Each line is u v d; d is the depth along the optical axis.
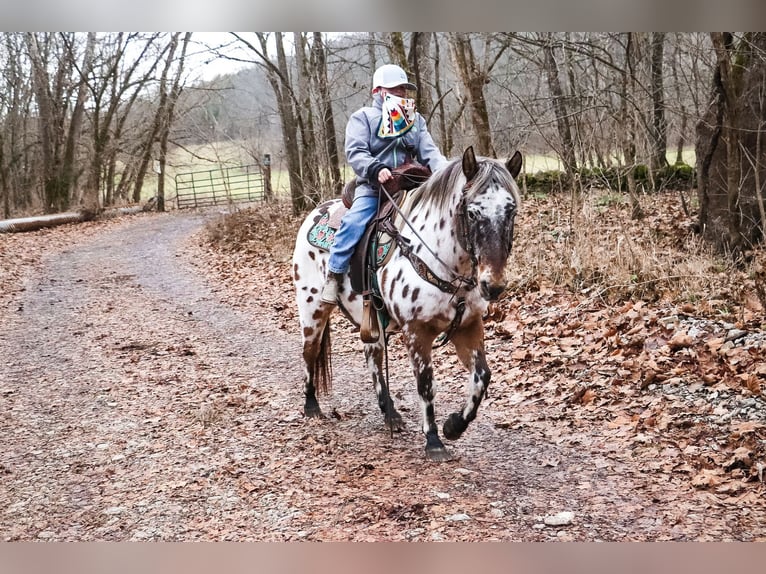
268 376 7.34
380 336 5.20
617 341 6.61
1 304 11.47
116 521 4.25
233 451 5.21
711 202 9.20
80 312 10.87
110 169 34.41
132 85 30.02
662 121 13.31
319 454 5.05
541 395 6.08
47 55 28.58
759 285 7.12
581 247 9.02
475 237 4.04
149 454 5.27
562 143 11.08
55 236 21.45
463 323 4.58
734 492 4.14
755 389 5.27
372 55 17.09
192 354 8.30
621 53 13.46
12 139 31.14
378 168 4.93
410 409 6.11
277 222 16.75
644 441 4.92
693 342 6.22
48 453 5.41
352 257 5.20
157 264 15.61
